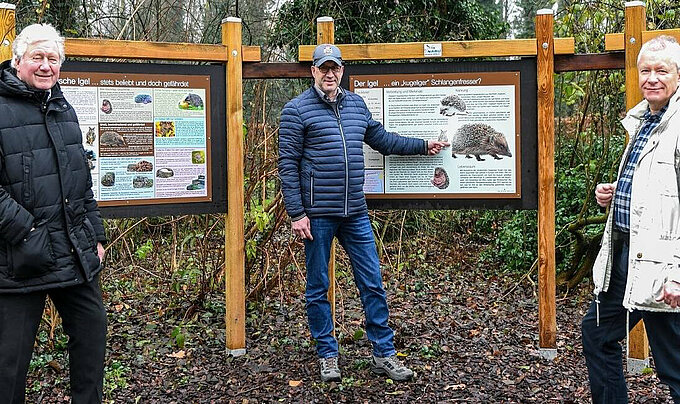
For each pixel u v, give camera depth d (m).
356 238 4.31
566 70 4.57
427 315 5.86
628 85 4.39
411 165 4.70
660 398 3.88
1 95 2.98
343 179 4.18
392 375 4.25
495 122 4.62
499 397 3.97
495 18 11.75
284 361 4.64
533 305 6.17
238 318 4.74
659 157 2.87
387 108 4.70
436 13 10.19
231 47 4.63
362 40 9.36
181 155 4.62
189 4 6.66
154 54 4.46
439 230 8.46
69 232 3.09
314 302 4.27
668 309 2.86
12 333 3.00
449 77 4.63
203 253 5.65
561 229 6.70
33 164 2.99
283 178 4.18
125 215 4.48
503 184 4.64
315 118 4.16
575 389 4.05
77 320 3.24
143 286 6.40
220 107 4.71
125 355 4.72
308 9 7.33
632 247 2.93
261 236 5.70
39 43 2.99
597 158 6.95
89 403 3.26
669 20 5.74
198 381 4.30
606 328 3.24
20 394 3.11
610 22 6.12
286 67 4.72
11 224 2.89
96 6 7.10
